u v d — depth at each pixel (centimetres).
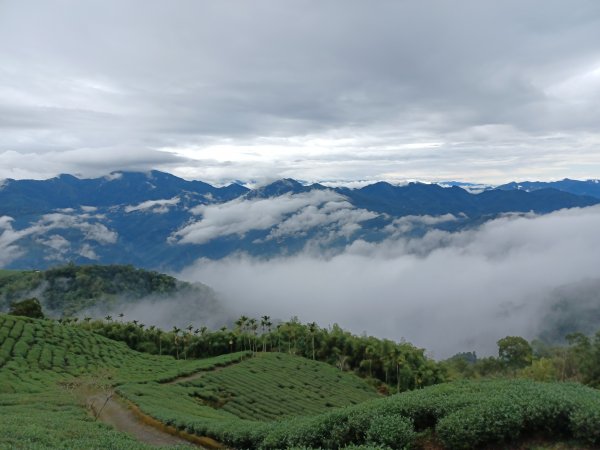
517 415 1953
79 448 2377
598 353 8725
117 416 4712
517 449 1917
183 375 8319
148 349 12300
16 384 6250
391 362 11788
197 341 12681
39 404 4606
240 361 10419
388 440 2116
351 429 2355
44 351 8531
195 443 3553
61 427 3091
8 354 7950
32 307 12262
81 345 9656
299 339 13600
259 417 6456
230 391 7556
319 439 2436
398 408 2336
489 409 2023
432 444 2112
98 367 8300
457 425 2008
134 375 8194
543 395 2112
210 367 9244
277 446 2625
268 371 9575
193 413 5141
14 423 2934
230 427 3400
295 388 8606
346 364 12706
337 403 8131
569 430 1933
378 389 11081
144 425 4303
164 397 5953
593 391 2511
